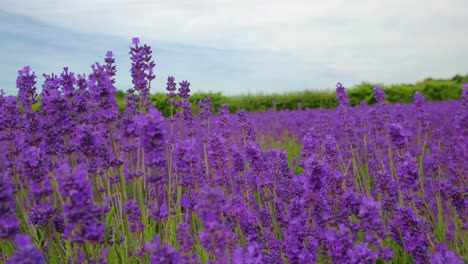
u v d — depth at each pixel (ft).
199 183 10.34
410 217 9.50
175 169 14.51
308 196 10.12
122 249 11.36
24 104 13.33
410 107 38.47
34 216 9.48
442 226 13.82
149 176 9.09
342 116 19.33
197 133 21.56
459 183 13.20
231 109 70.13
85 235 7.84
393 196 11.63
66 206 7.54
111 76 14.07
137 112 14.76
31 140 12.22
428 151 20.74
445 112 39.29
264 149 28.99
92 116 14.34
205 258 11.02
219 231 7.31
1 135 12.06
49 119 11.97
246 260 7.91
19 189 12.57
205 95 66.59
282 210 12.53
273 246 10.62
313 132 13.82
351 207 10.88
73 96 12.84
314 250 9.54
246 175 13.14
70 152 11.09
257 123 38.09
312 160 9.61
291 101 75.10
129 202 10.29
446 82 82.84
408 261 11.16
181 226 8.64
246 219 11.03
